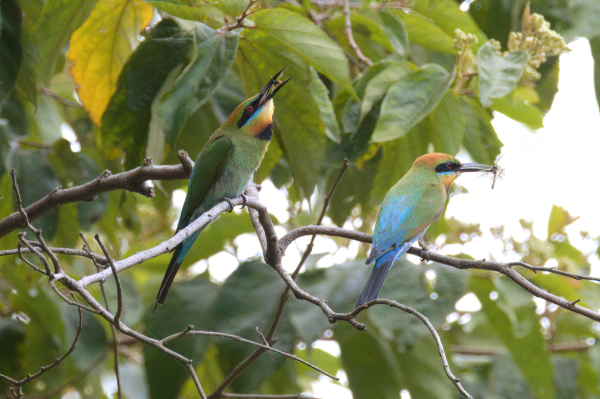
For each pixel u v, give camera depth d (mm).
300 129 9750
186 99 7910
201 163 10078
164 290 8352
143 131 9312
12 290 10453
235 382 9250
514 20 10938
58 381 9898
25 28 9375
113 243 11109
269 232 7441
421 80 9125
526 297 10547
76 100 12773
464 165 10570
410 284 9688
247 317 9641
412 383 10180
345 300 9859
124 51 10469
